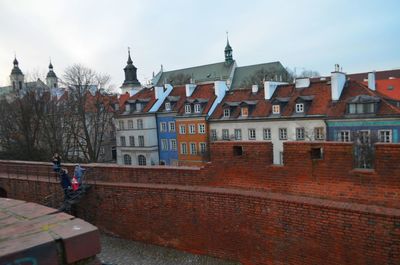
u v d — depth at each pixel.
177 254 10.07
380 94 39.19
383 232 6.84
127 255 10.41
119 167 11.85
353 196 7.85
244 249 9.00
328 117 36.09
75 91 45.38
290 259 8.24
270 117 40.91
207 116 47.53
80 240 2.72
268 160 9.16
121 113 57.97
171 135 53.34
